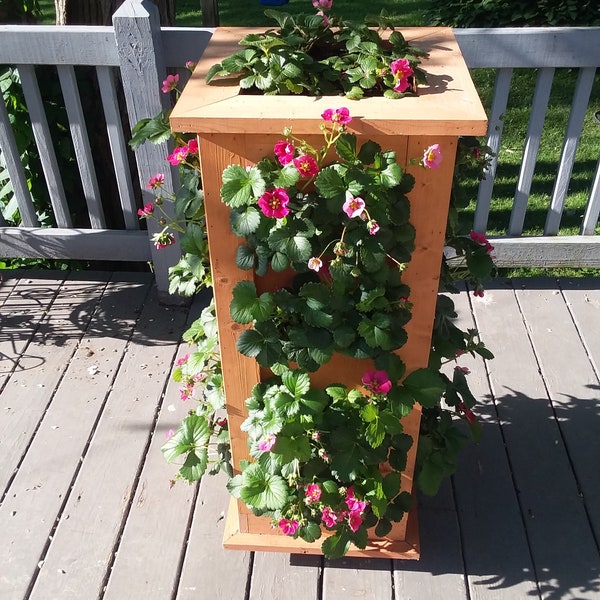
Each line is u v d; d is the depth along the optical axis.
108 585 1.93
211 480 2.21
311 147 1.38
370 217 1.38
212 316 1.91
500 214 3.76
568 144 2.84
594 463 2.26
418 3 6.57
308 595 1.90
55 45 2.58
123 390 2.55
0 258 3.36
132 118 2.64
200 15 6.38
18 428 2.39
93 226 3.04
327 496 1.73
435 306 1.61
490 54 2.62
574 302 2.94
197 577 1.95
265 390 1.72
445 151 1.38
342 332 1.54
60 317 2.91
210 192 1.46
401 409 1.64
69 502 2.15
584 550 2.01
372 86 1.50
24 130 2.99
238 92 1.47
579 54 2.61
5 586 1.93
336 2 6.68
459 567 1.97
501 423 2.40
